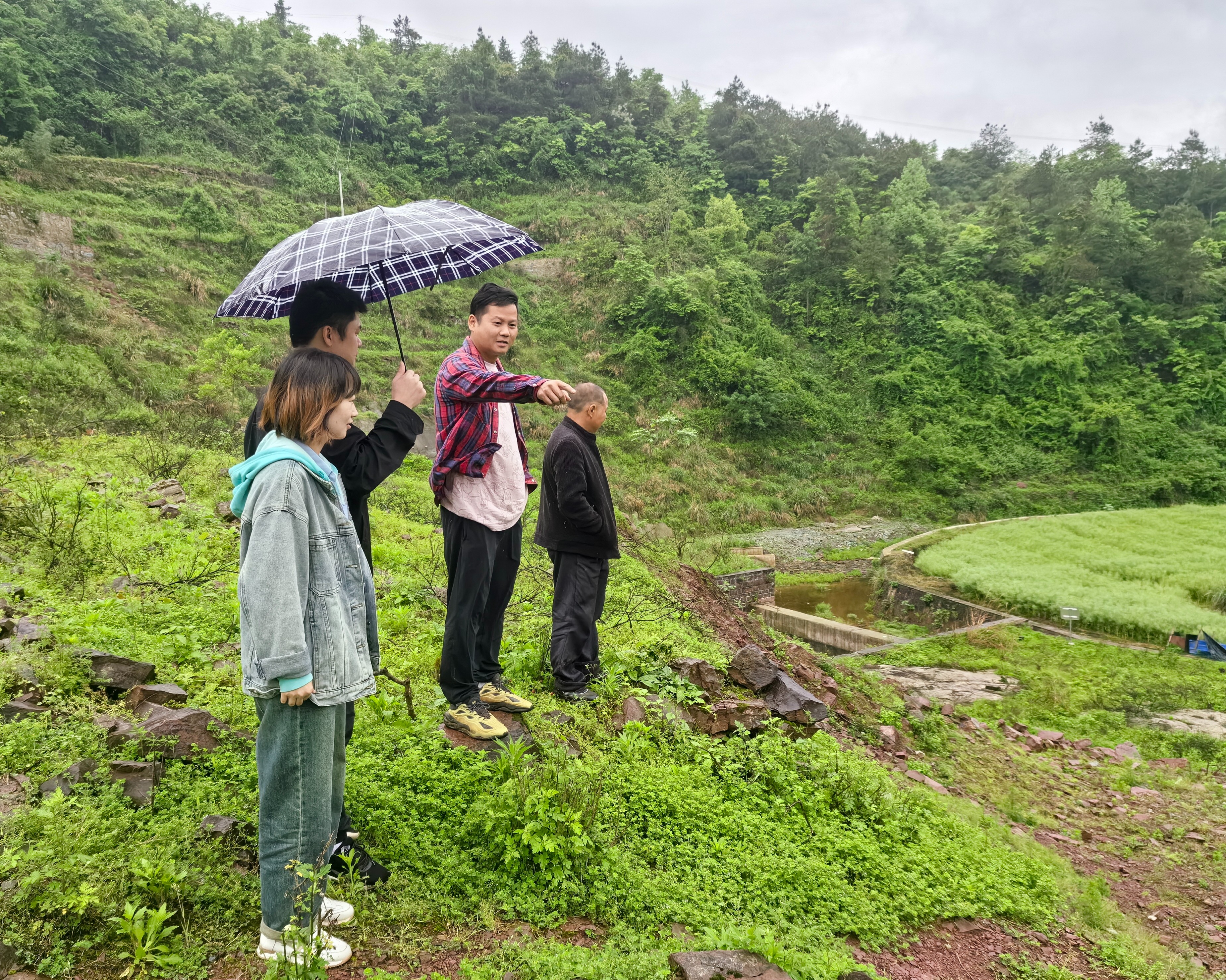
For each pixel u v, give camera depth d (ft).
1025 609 54.08
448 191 191.83
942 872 13.10
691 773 13.06
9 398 53.67
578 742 12.72
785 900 10.57
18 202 102.37
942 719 26.40
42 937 6.61
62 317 82.64
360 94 194.80
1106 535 78.89
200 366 77.15
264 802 6.86
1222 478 120.47
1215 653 44.75
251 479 6.73
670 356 142.72
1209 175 250.37
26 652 11.26
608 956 8.07
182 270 112.27
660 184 199.11
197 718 10.29
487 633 12.50
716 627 24.56
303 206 155.53
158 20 184.85
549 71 227.61
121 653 12.57
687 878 10.36
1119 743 30.04
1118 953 12.59
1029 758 26.04
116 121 148.36
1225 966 14.02
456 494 11.22
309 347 7.95
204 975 6.71
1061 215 190.70
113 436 45.60
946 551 72.02
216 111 169.48
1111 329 159.43
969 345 147.64
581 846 9.48
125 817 8.05
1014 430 135.95
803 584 77.25
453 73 217.36
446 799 10.06
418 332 131.44
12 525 18.95
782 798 13.33
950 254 175.94
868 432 135.23
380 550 25.63
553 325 150.20
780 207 203.62
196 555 19.63
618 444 120.88
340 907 7.56
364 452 8.11
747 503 107.55
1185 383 148.05
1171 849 19.72
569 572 14.33
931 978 10.36
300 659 6.43
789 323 163.43
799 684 23.43
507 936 8.29
